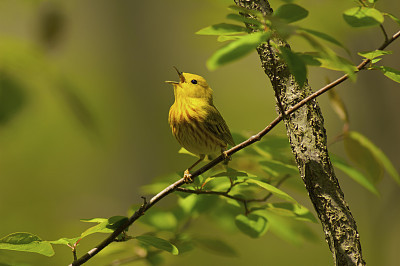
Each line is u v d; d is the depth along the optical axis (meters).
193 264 17.59
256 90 36.53
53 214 18.73
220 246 8.35
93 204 28.31
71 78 7.07
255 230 7.75
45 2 7.47
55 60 7.07
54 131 25.25
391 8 16.23
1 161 26.64
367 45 16.34
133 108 33.69
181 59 36.03
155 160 32.12
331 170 6.37
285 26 4.20
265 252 22.55
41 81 6.71
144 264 9.36
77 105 6.79
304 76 4.49
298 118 6.48
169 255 9.12
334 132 28.59
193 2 18.27
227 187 7.85
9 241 5.77
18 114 6.55
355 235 6.15
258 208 7.96
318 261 22.20
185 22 19.95
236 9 4.80
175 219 8.53
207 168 7.07
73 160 28.62
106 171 30.84
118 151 31.53
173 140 32.88
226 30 4.85
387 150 16.88
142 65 35.16
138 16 35.88
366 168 8.04
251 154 8.44
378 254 15.45
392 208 15.38
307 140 6.41
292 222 9.01
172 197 23.88
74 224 12.33
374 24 4.83
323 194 6.27
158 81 35.22
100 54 34.88
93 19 35.91
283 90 6.59
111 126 31.05
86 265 10.48
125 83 34.59
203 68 36.62
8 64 6.54
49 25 6.95
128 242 8.81
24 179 27.05
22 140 23.53
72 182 28.56
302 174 6.44
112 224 6.43
